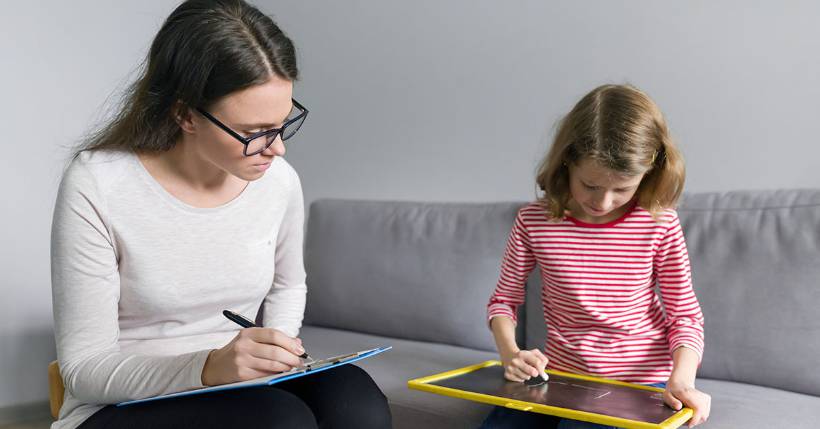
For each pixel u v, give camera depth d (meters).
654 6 2.13
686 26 2.08
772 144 1.97
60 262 1.09
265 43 1.05
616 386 1.33
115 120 1.19
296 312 1.43
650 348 1.50
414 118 2.69
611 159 1.32
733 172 2.04
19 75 2.61
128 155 1.16
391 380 1.71
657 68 2.14
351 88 2.88
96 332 1.10
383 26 2.76
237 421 0.99
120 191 1.13
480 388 1.31
